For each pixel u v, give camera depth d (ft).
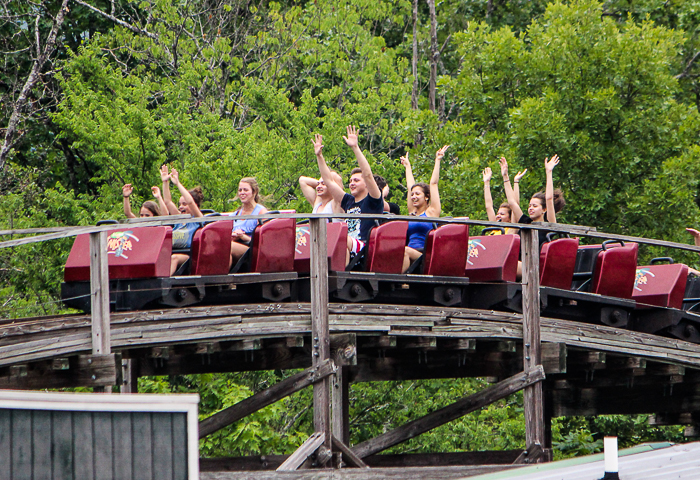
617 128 233.35
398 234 114.11
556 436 234.79
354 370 149.79
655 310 132.67
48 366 97.55
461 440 213.87
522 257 120.88
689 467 66.90
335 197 118.32
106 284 95.71
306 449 106.73
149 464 80.79
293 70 301.63
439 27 361.51
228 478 105.09
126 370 134.41
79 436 80.53
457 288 120.26
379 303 119.03
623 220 233.55
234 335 105.70
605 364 135.85
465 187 233.55
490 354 142.10
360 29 301.43
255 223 119.96
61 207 223.10
